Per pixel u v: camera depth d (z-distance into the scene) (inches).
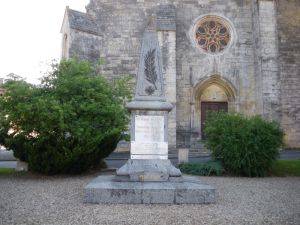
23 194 349.1
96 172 541.3
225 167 555.2
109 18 949.8
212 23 978.1
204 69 952.3
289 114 955.3
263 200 328.2
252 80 947.3
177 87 941.2
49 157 485.4
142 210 274.8
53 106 467.5
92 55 881.5
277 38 947.3
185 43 957.8
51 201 311.4
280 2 1003.3
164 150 351.3
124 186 311.1
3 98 502.6
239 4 975.6
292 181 477.7
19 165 556.7
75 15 892.0
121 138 552.7
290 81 970.7
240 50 958.4
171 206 292.4
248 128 540.1
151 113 354.9
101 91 534.3
